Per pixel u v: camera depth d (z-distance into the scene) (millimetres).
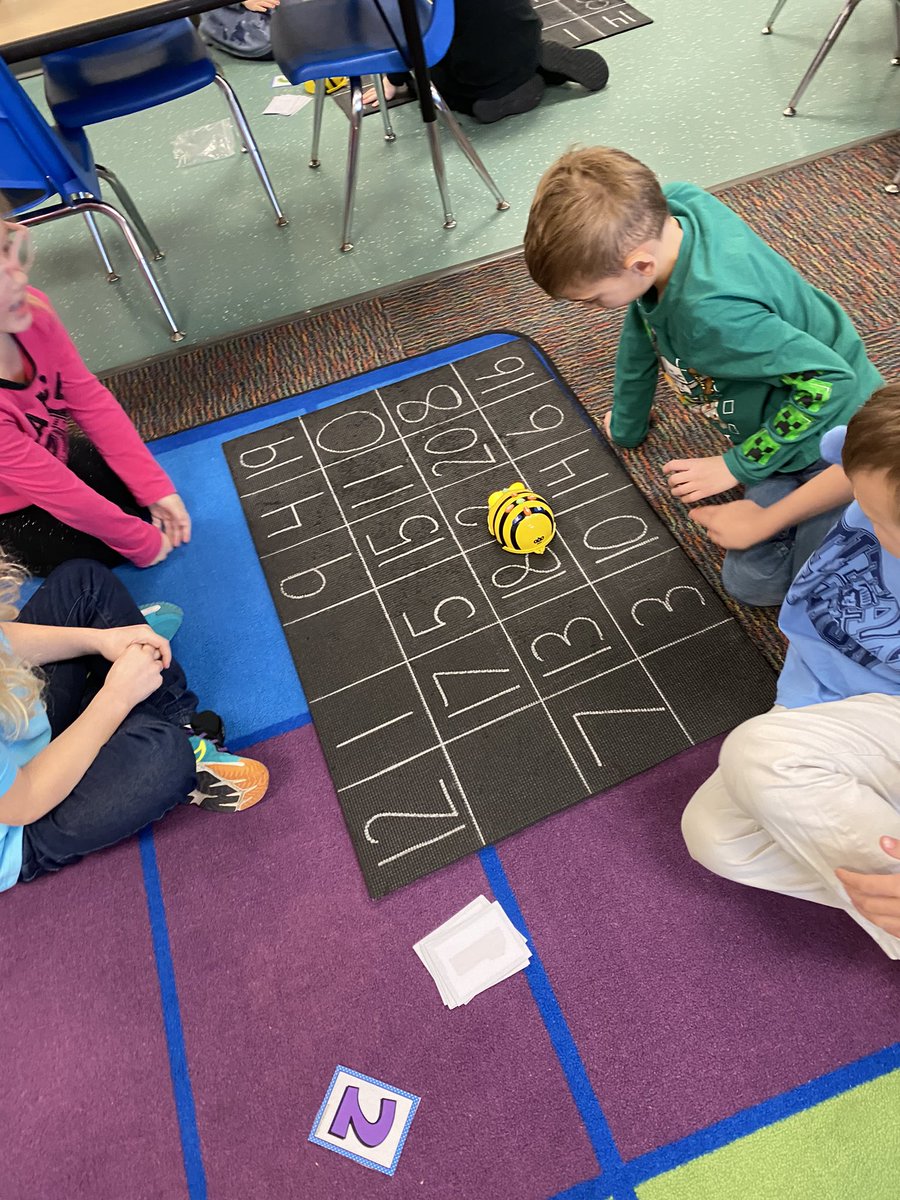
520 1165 1123
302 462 1973
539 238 1262
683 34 2904
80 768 1259
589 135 2619
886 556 1030
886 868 1034
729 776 1102
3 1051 1308
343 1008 1271
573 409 1938
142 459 1746
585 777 1416
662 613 1585
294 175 2777
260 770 1461
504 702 1522
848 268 2061
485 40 2521
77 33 1644
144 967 1351
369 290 2342
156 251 2576
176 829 1478
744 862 1187
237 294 2426
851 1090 1117
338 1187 1141
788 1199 1060
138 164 2961
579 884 1323
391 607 1688
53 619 1440
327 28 2180
